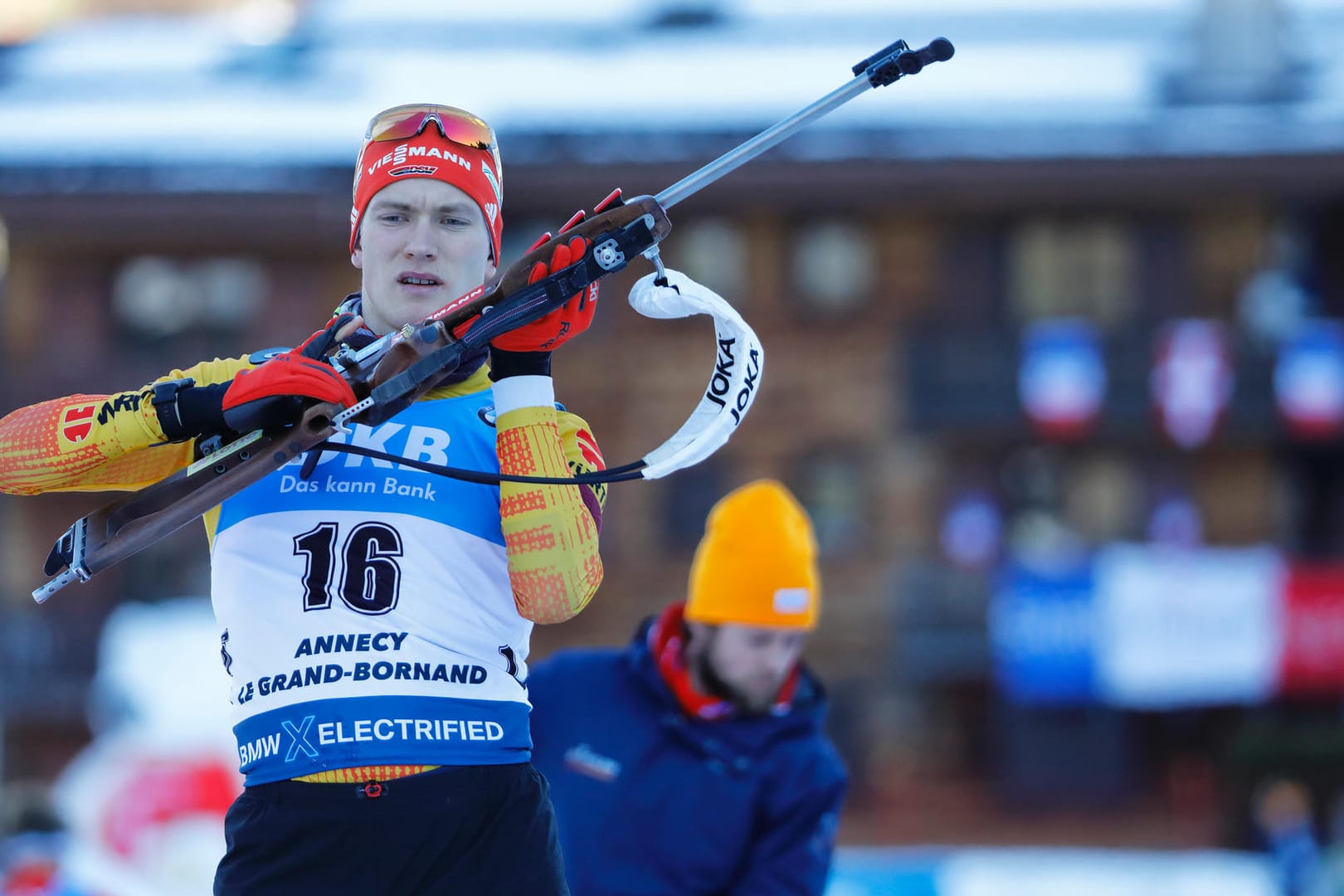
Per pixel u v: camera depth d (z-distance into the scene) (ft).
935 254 298.56
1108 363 288.92
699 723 52.42
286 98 311.06
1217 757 289.74
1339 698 280.92
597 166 274.36
